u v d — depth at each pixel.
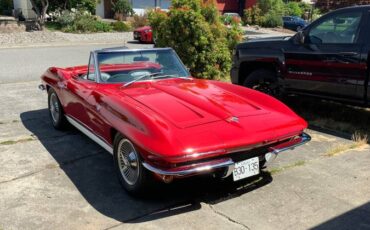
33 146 5.11
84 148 5.04
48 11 27.31
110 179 4.12
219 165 3.30
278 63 6.52
